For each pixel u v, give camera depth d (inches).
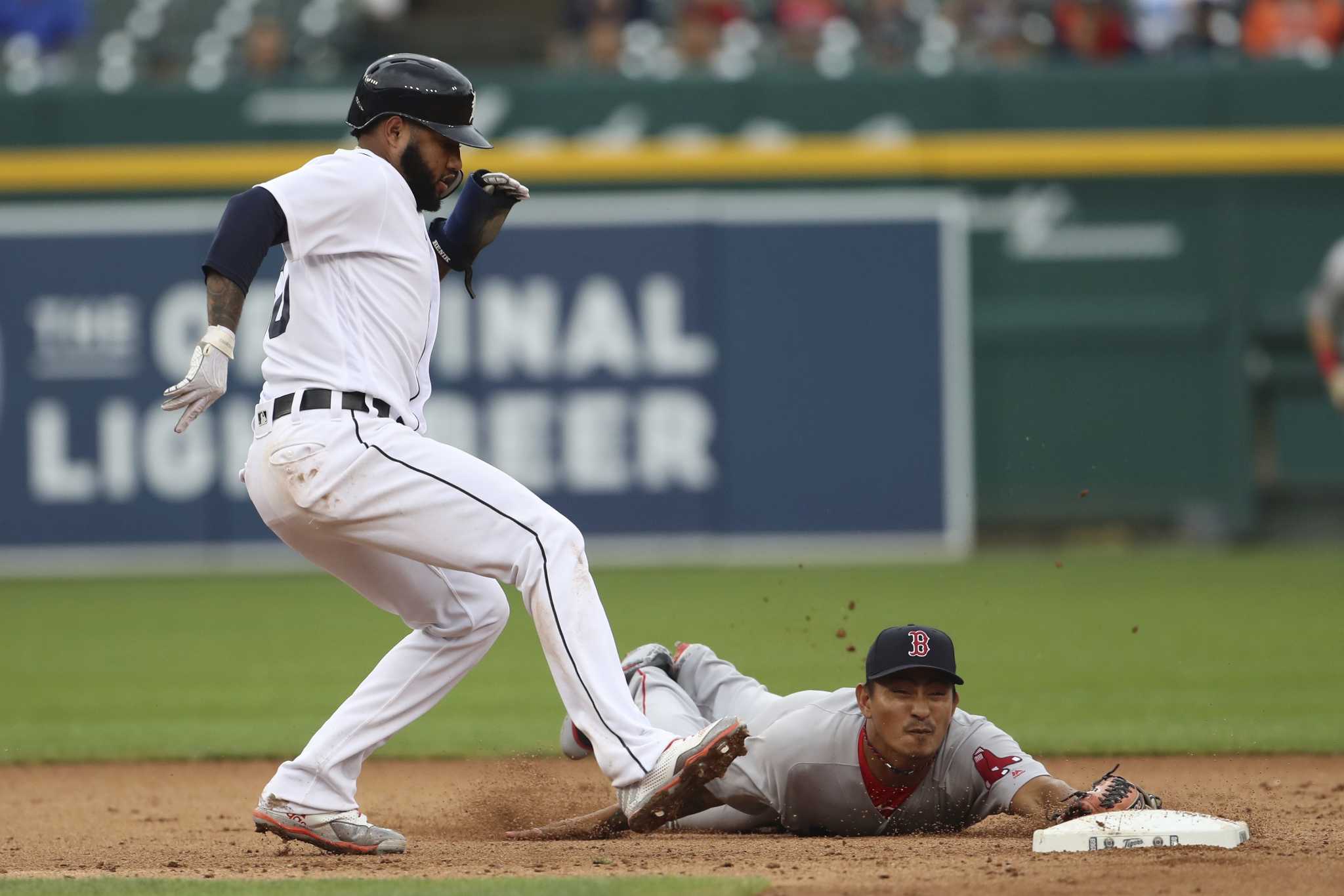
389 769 978.7
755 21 2517.2
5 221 2124.8
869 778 657.6
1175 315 2182.6
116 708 1220.5
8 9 2503.7
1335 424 2190.0
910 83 2199.8
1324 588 1800.0
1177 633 1514.5
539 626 605.0
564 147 2185.0
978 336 2198.6
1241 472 2183.8
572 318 2140.7
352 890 545.0
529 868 608.7
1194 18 2399.1
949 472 2149.4
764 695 725.3
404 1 2854.3
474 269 2135.8
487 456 2138.3
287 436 604.7
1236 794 828.6
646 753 593.3
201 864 649.0
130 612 1813.5
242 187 2172.7
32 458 2127.2
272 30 2367.1
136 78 2465.6
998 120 2194.9
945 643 628.4
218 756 1016.9
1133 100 2185.0
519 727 1123.3
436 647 650.8
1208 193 2180.1
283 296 620.4
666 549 2139.5
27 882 579.5
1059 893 537.3
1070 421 2199.8
